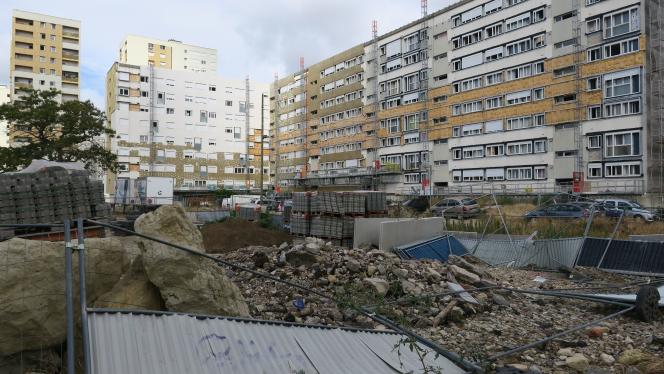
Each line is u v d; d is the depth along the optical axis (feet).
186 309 17.22
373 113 223.92
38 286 14.52
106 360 12.16
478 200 129.39
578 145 138.10
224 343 14.29
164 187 143.95
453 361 17.78
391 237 49.29
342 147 247.09
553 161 145.28
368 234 54.70
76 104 123.85
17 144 170.30
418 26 198.18
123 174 269.64
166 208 18.65
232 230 62.85
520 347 20.58
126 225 52.01
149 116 279.49
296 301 25.67
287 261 34.94
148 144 278.46
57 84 321.93
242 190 290.56
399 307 27.04
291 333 16.28
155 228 18.04
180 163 287.69
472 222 75.77
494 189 152.05
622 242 45.14
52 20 325.21
